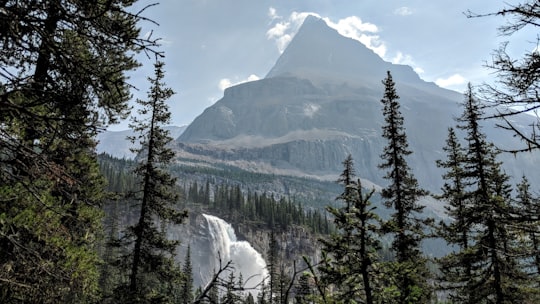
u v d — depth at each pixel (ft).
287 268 408.87
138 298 55.31
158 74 62.85
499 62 24.81
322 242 38.47
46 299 20.51
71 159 40.47
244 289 15.74
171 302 57.41
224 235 446.60
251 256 422.00
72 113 15.65
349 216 38.93
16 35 13.33
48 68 16.14
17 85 13.71
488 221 54.44
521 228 25.77
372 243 38.19
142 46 15.29
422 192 70.28
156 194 61.57
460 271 61.98
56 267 22.82
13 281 18.01
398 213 70.33
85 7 14.89
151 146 61.82
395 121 74.79
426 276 59.41
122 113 38.96
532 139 23.53
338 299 32.22
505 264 55.26
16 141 13.96
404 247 66.69
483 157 62.13
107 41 15.31
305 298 26.25
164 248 60.90
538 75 23.63
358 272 35.09
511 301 55.16
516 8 23.86
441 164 73.97
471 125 63.00
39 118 14.19
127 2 20.99
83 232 41.60
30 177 15.70
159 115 61.98
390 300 32.30
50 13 14.66
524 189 60.18
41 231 23.43
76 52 16.19
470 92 62.59
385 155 74.69
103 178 50.42
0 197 21.33
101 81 15.60
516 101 24.36
